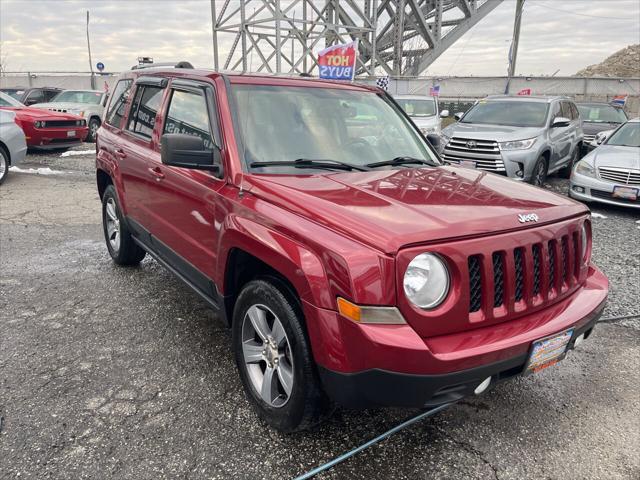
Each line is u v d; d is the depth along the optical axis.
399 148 3.71
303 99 3.54
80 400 2.98
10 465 2.45
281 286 2.57
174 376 3.27
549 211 2.67
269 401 2.71
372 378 2.13
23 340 3.68
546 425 2.87
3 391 3.04
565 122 10.11
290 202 2.58
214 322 4.04
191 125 3.52
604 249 6.26
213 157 3.11
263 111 3.30
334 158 3.28
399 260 2.11
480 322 2.31
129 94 4.79
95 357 3.48
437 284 2.20
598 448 2.69
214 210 3.05
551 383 3.30
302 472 2.46
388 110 4.02
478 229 2.31
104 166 4.98
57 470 2.43
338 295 2.18
